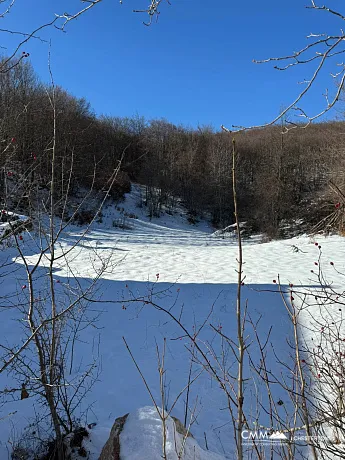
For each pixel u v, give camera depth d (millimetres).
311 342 6316
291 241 17531
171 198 36438
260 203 28156
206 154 41781
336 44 1584
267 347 6355
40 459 3148
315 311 7746
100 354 6188
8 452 3221
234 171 1632
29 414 3939
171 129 44125
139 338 6875
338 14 1610
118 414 4520
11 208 3066
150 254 15242
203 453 2963
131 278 10930
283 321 7465
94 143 23891
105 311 8070
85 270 11500
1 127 3186
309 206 20438
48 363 3258
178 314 8070
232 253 15531
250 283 10234
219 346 6480
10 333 6586
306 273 11094
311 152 27641
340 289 9125
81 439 3371
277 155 28250
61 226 2859
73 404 4574
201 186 36938
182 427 3111
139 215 31766
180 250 16656
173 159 38125
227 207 35344
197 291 9602
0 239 3299
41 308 4191
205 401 4875
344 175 16219
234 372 5547
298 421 4066
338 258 13117
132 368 5750
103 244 17406
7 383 4711
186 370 5703
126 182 33031
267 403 4711
